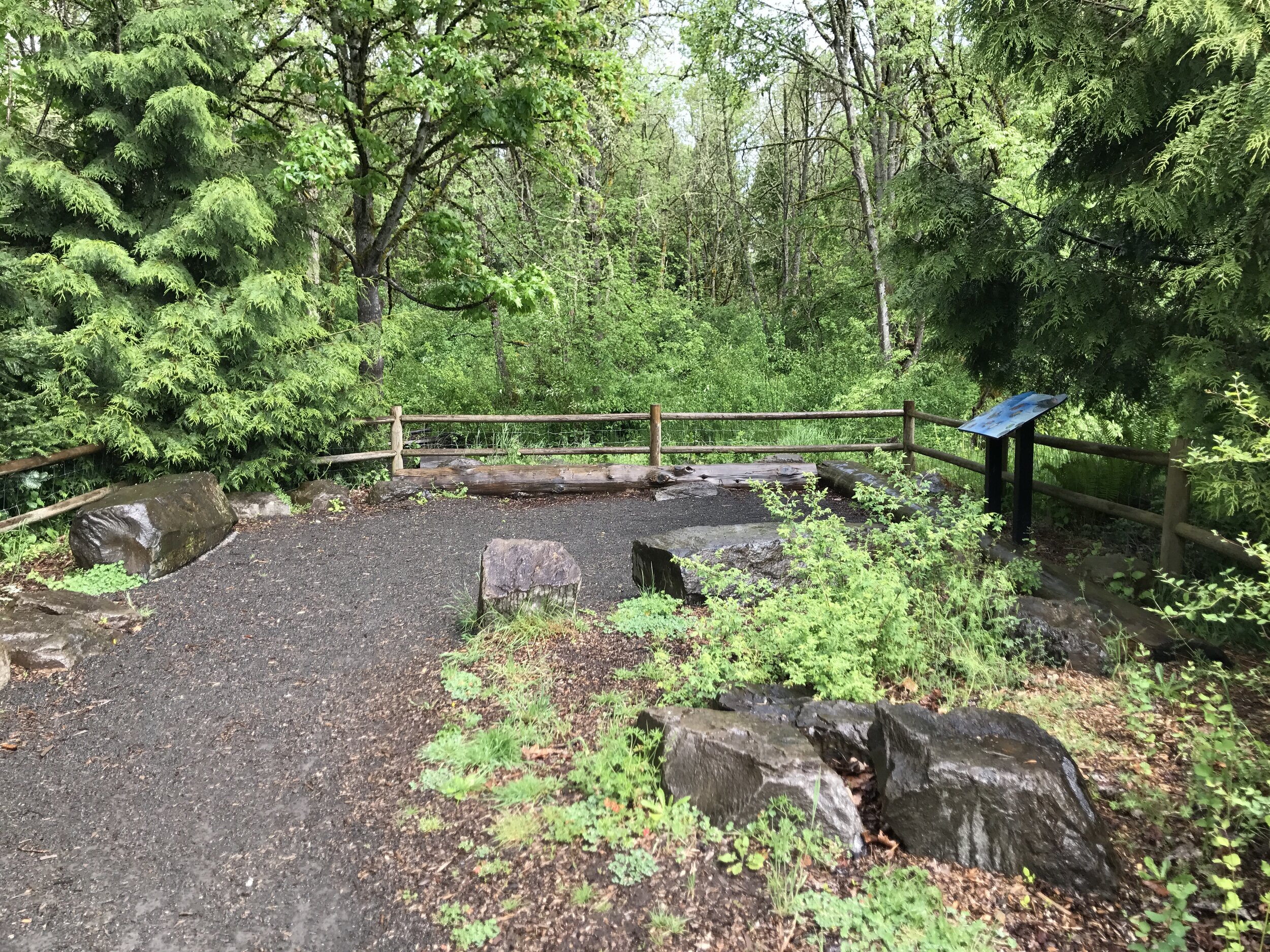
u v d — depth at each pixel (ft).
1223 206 15.05
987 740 10.25
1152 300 19.27
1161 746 11.43
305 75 29.53
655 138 77.15
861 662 13.07
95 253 23.27
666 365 44.68
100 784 11.92
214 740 13.15
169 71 24.39
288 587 20.17
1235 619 14.80
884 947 8.30
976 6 17.90
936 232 22.11
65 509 22.45
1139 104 16.21
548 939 8.59
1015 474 20.29
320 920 9.18
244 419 25.46
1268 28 13.19
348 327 30.76
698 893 9.09
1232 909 7.61
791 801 9.86
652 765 11.16
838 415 31.22
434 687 14.60
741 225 78.38
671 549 18.22
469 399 41.83
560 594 16.92
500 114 30.86
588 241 50.60
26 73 24.50
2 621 16.20
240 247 27.02
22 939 8.96
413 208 35.37
